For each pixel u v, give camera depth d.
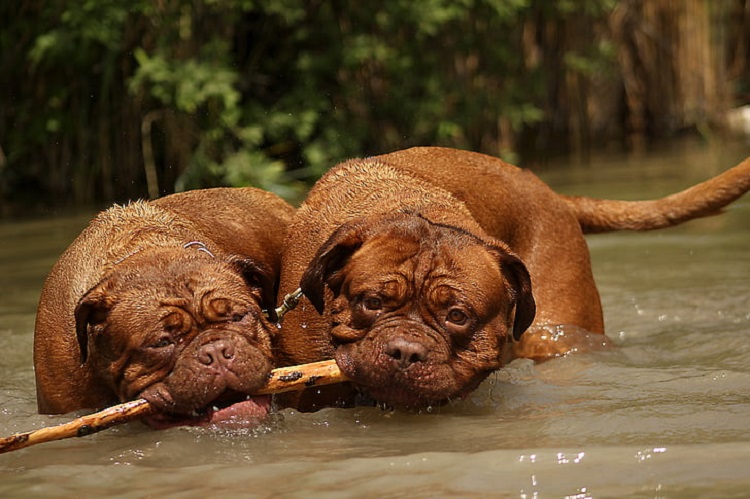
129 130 17.23
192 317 6.06
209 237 7.79
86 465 5.64
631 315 9.32
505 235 8.11
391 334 6.06
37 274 11.35
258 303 6.57
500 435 5.88
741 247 11.92
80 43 16.64
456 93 19.59
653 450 5.31
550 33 22.55
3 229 14.72
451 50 20.11
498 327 6.36
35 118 17.22
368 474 5.22
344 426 6.22
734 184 8.73
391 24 18.56
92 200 17.31
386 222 6.54
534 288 8.08
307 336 6.81
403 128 19.67
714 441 5.49
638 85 23.77
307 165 18.08
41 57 16.88
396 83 19.23
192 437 5.96
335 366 6.32
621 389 6.84
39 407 6.86
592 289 8.36
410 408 6.38
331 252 6.39
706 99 24.00
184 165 17.05
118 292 6.18
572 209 8.91
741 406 6.20
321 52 19.05
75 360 6.54
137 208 7.57
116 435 6.26
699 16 23.83
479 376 6.31
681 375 7.12
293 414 6.47
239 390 6.00
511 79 20.97
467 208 7.70
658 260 11.60
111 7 15.98
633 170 18.38
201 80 16.03
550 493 4.85
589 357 7.77
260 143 17.77
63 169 17.64
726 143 21.77
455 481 5.04
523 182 8.38
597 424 5.96
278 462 5.51
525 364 7.57
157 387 5.99
